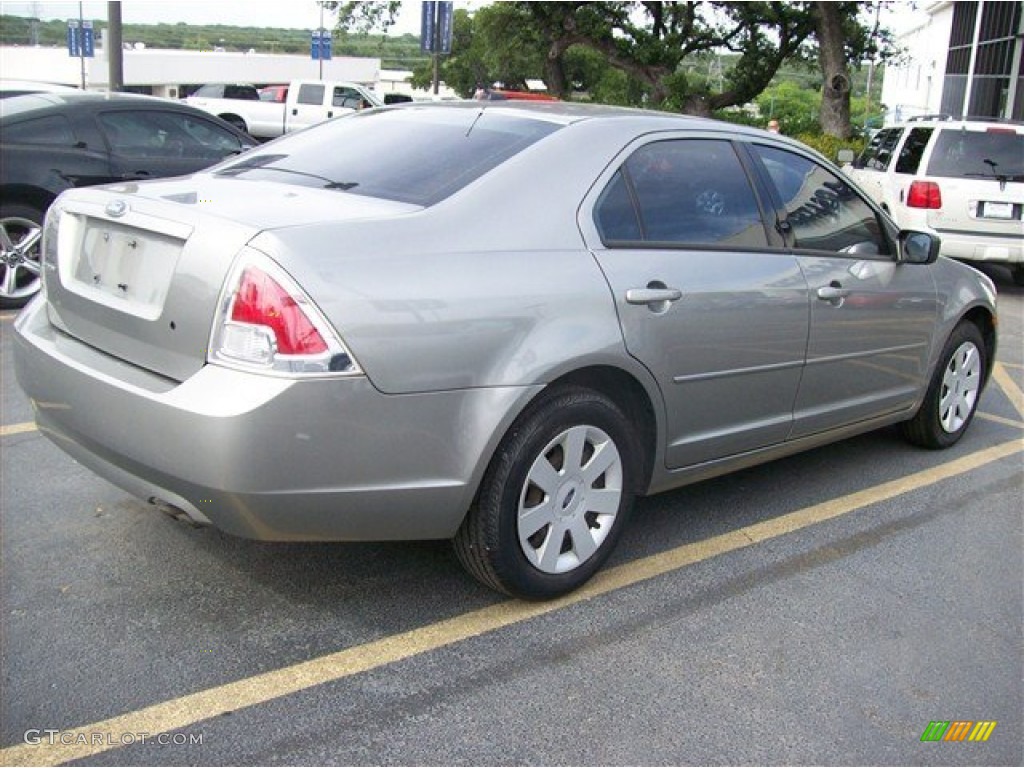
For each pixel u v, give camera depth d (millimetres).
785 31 25156
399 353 2855
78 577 3484
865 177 12859
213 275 2811
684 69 28781
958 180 10867
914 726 2902
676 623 3398
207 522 2928
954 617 3557
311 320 2732
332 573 3605
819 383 4340
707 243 3801
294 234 2818
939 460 5285
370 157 3625
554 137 3516
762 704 2959
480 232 3154
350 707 2832
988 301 5434
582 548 3467
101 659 3000
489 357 3033
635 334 3410
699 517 4340
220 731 2697
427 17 18891
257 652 3078
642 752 2707
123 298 3102
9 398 5473
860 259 4516
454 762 2621
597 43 26344
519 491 3193
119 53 14711
